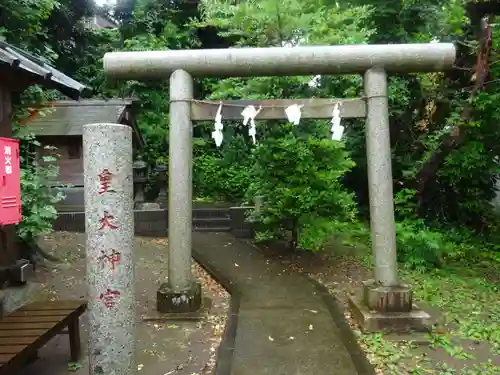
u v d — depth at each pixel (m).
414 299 6.63
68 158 12.78
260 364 4.36
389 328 5.26
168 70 5.77
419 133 11.77
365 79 5.78
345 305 6.28
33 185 6.48
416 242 8.59
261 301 6.27
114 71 5.74
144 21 16.95
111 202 2.65
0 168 4.77
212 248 9.68
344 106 5.79
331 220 8.42
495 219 12.04
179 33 17.25
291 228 8.90
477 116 9.32
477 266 8.92
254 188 8.69
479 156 9.75
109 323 2.64
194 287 5.81
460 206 11.71
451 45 5.71
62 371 4.15
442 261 8.77
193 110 5.84
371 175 5.73
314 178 7.80
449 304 6.44
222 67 5.75
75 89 6.20
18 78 5.66
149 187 14.28
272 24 7.88
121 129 2.69
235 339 4.94
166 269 7.95
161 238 10.87
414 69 5.76
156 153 16.66
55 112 13.05
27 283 6.30
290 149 7.68
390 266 5.64
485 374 4.26
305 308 5.97
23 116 7.23
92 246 2.66
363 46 5.73
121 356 2.66
